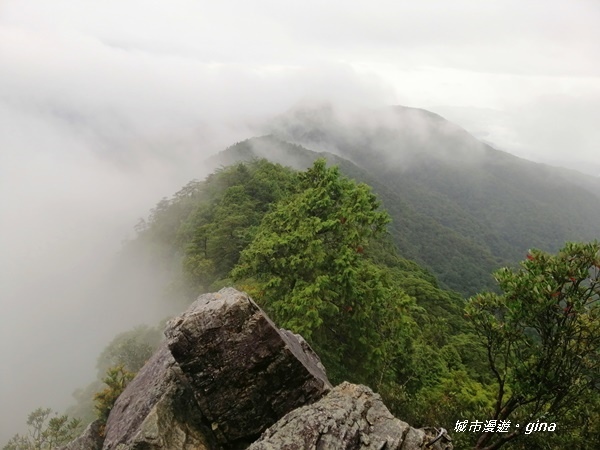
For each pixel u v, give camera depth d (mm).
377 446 7250
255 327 9461
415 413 14102
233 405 9312
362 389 8758
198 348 9336
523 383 9438
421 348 25344
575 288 8891
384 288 18906
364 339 17328
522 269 9852
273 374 9383
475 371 33406
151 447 8680
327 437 7344
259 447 7297
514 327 9859
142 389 11219
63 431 18547
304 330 15688
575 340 9195
